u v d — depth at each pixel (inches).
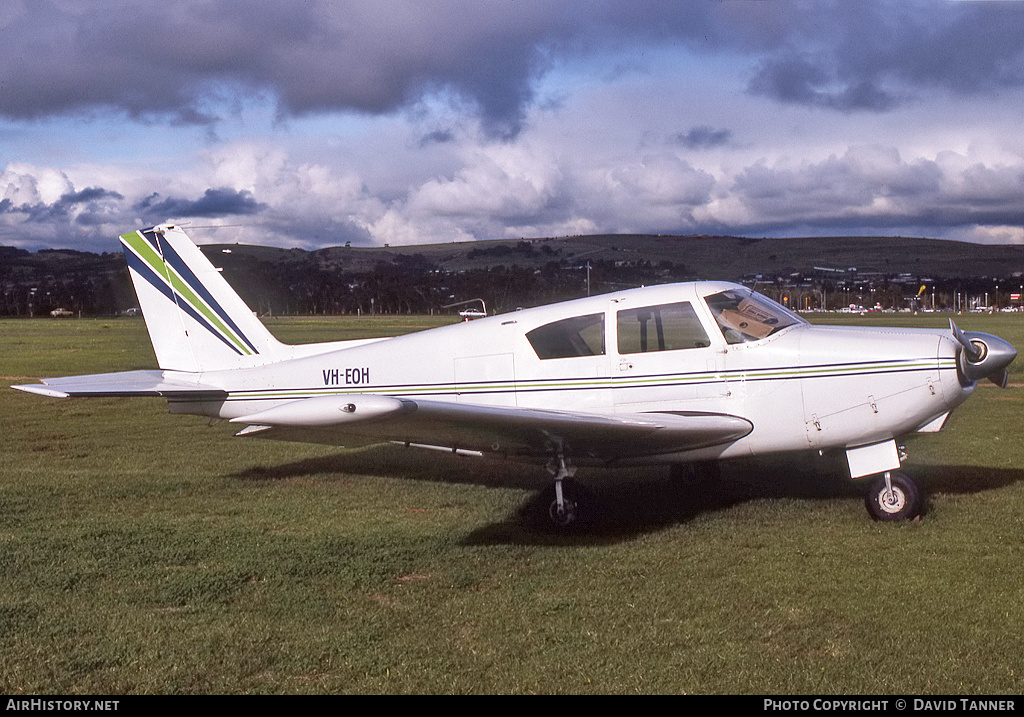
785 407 249.6
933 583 186.4
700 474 291.6
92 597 187.5
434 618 172.2
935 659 148.0
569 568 204.1
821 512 254.2
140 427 486.6
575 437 235.0
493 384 278.7
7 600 185.2
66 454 389.7
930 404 239.9
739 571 198.4
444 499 285.6
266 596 185.9
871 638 157.4
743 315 258.8
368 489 302.7
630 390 262.2
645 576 196.7
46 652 156.9
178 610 179.3
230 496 292.5
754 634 160.6
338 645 158.9
